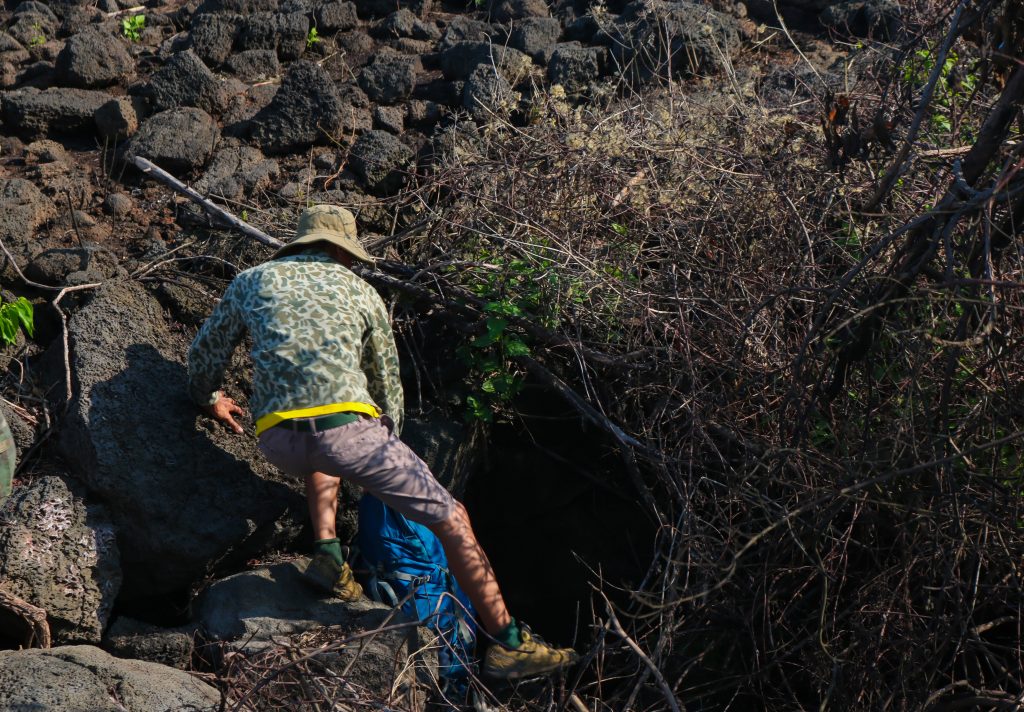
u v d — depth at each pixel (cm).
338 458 304
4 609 309
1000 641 354
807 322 372
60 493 339
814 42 575
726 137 436
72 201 451
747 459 355
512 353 385
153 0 623
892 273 325
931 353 329
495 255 413
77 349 371
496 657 321
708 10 563
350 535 389
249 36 558
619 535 471
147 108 505
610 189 422
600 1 566
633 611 391
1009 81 288
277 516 367
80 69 509
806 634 360
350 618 328
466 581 316
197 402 358
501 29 582
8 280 403
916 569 337
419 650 310
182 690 297
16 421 357
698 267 394
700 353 370
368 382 338
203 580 359
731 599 355
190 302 406
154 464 353
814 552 342
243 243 428
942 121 421
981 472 325
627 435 389
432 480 315
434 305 419
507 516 468
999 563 324
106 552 336
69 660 293
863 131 349
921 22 446
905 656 320
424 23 601
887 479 301
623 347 400
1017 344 310
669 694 281
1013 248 332
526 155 437
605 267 399
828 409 357
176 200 457
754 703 378
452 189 436
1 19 588
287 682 298
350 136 506
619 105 488
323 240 338
